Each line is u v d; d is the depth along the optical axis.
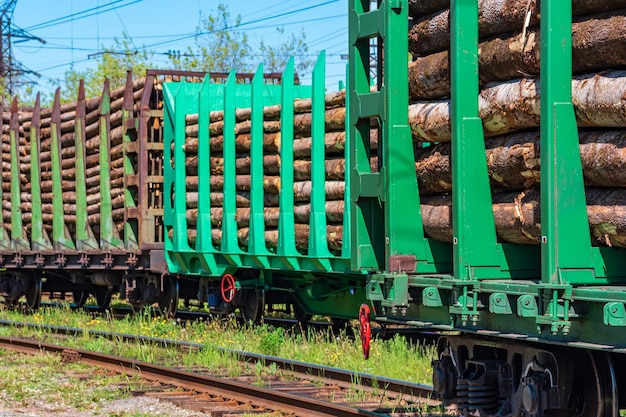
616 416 7.05
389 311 8.28
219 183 17.56
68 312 21.80
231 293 17.89
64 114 23.16
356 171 8.39
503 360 7.94
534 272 7.39
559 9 6.39
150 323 18.25
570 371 7.10
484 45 7.25
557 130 6.37
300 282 17.34
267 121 16.45
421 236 7.97
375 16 8.12
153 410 10.59
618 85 6.09
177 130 18.64
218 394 11.26
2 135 25.09
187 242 18.69
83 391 11.80
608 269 6.52
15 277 24.66
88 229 22.11
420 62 7.96
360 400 10.67
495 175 7.26
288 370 12.77
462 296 7.17
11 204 24.61
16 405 10.84
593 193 6.57
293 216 15.77
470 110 7.23
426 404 9.98
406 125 7.95
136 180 19.80
